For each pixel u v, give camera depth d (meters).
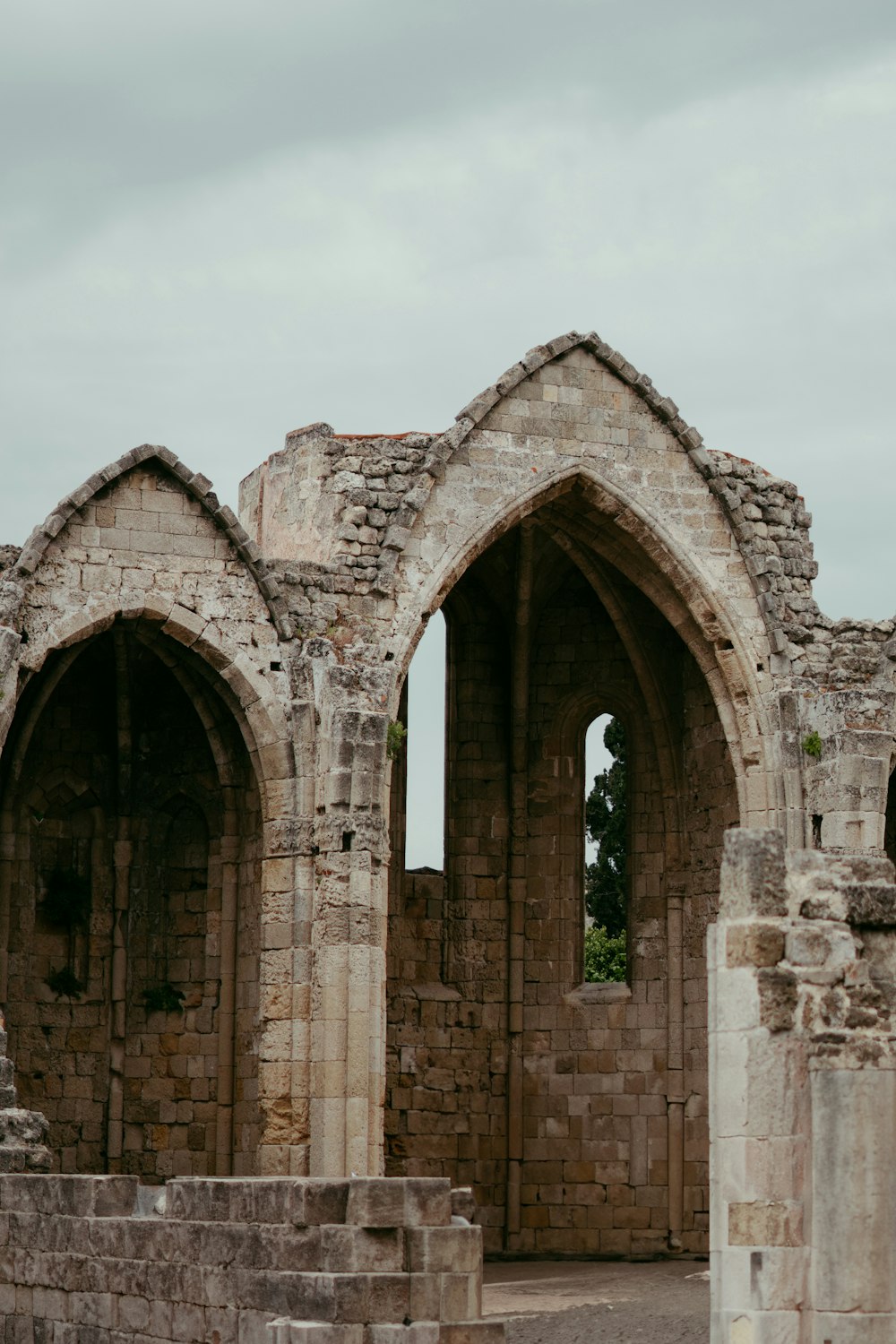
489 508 46.53
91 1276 30.86
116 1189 31.42
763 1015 24.88
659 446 47.81
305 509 47.31
